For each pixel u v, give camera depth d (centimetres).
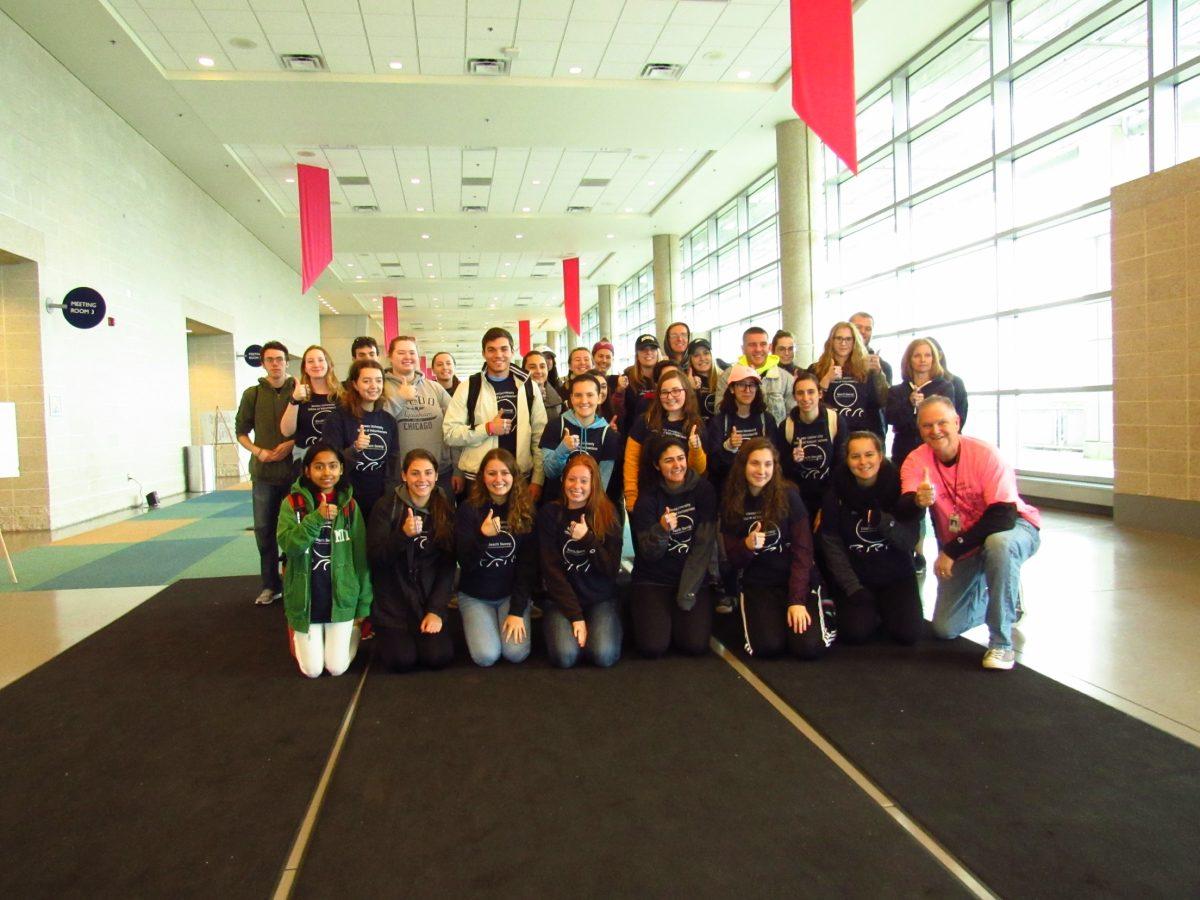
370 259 2050
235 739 282
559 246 1964
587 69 961
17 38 768
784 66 968
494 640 359
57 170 839
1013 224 836
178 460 1177
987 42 861
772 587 368
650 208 1681
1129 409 641
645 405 481
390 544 347
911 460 366
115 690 334
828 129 548
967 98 872
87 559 636
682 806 227
